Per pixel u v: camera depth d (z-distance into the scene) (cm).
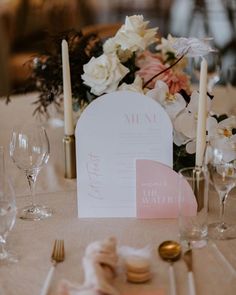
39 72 156
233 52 416
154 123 107
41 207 116
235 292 80
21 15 398
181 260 88
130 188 108
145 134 107
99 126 106
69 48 148
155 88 113
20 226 105
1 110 198
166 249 90
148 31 136
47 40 160
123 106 105
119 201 109
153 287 80
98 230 103
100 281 72
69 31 151
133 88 122
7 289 81
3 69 399
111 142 107
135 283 81
